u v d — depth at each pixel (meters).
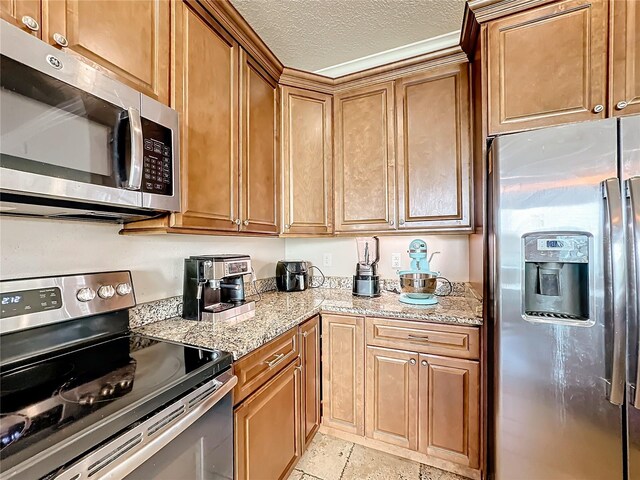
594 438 1.13
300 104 2.06
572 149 1.16
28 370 0.91
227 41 1.48
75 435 0.60
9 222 0.98
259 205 1.75
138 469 0.71
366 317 1.77
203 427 0.93
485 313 1.46
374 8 1.59
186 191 1.20
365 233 2.07
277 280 2.37
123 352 1.06
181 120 1.19
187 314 1.49
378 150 2.02
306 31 1.78
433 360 1.61
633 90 1.19
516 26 1.36
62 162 0.77
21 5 0.74
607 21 1.23
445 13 1.63
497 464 1.29
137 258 1.40
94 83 0.84
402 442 1.69
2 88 0.66
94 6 0.90
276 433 1.37
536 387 1.21
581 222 1.14
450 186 1.83
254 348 1.17
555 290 1.24
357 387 1.80
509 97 1.37
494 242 1.29
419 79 1.91
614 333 1.07
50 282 1.01
